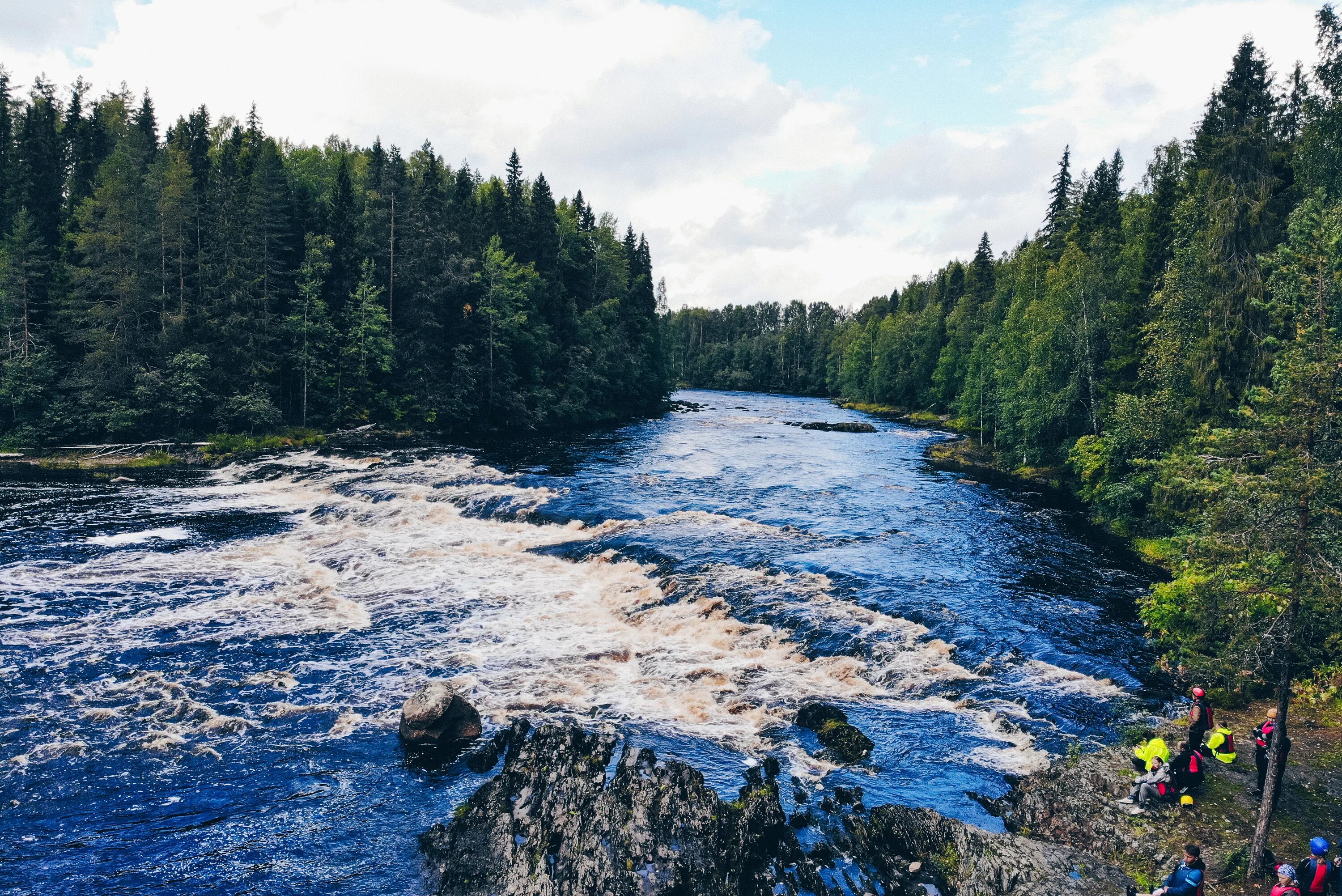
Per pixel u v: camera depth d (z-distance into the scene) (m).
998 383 59.94
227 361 58.12
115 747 15.39
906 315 130.50
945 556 30.05
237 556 28.58
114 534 31.20
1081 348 46.38
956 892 11.76
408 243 69.50
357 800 13.91
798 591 24.61
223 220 60.31
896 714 17.53
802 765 15.22
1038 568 29.05
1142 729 16.83
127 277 55.72
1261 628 13.34
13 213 64.56
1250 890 11.66
